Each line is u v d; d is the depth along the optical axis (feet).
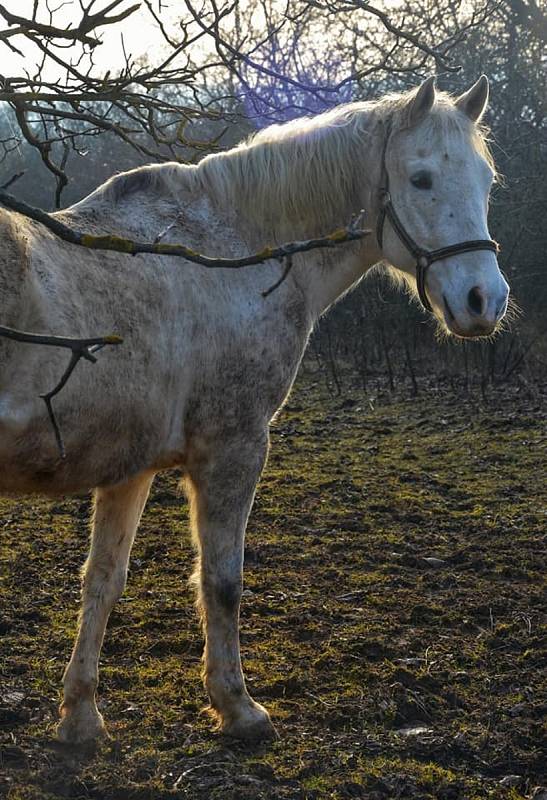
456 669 12.88
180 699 11.84
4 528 19.19
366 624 14.37
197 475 10.78
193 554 17.71
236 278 10.76
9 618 14.24
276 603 15.16
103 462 9.70
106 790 9.64
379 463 25.39
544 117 39.52
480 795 9.84
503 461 25.35
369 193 11.48
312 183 11.32
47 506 20.89
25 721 11.07
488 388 34.83
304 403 34.19
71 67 10.66
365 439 28.35
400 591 15.89
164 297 10.04
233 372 10.61
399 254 11.31
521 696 12.10
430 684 12.35
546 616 14.84
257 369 10.78
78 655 10.82
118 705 11.59
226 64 11.91
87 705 10.78
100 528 10.98
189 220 10.78
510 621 14.64
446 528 19.67
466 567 17.20
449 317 10.82
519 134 39.68
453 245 10.76
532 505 21.31
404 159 11.04
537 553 17.95
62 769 10.02
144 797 9.53
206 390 10.48
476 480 23.56
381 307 38.81
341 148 11.37
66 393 8.90
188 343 10.25
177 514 20.53
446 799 9.75
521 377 34.83
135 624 14.21
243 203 11.18
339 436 28.89
